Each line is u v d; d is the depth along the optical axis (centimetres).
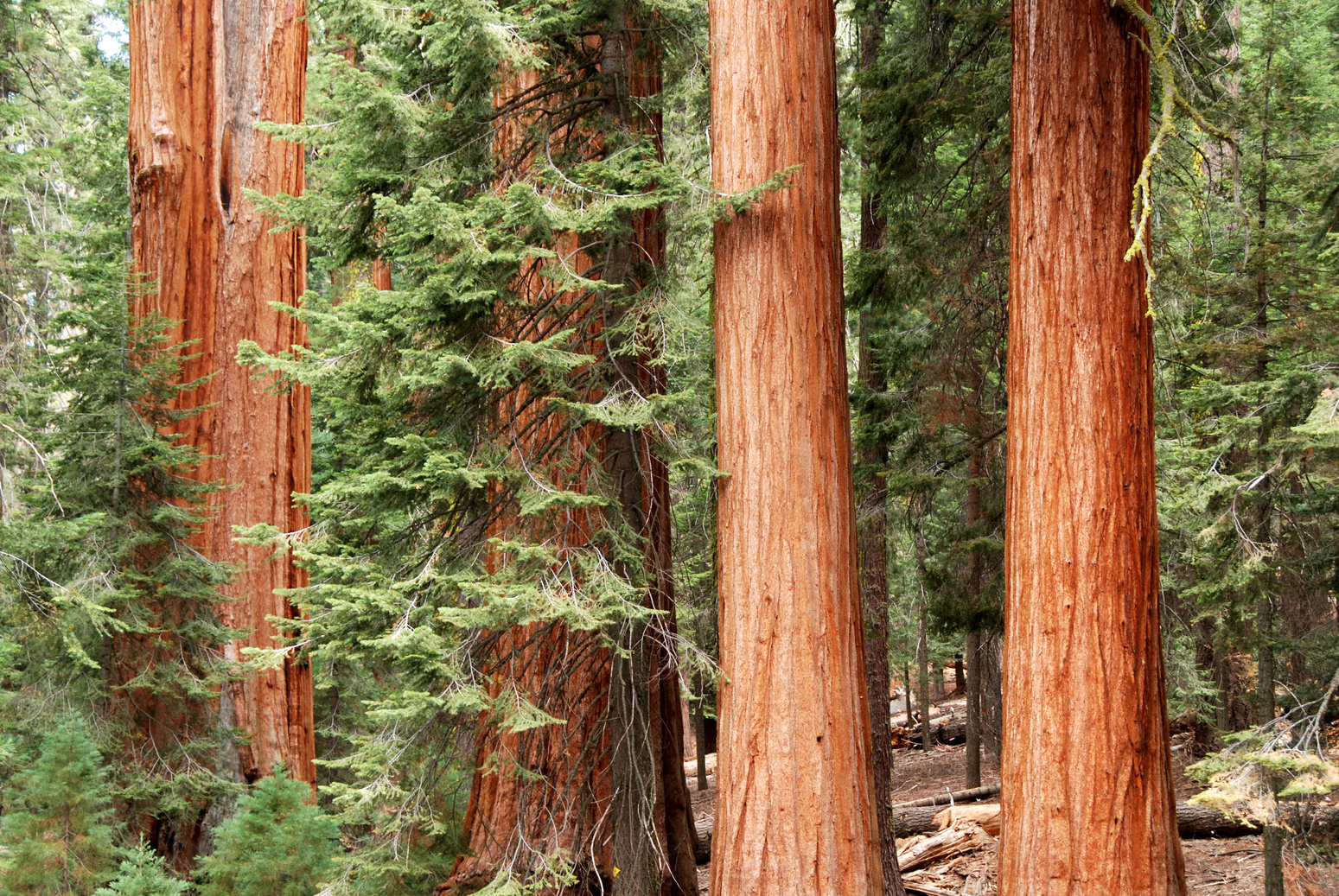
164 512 890
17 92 1485
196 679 899
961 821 1148
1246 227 1010
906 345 1058
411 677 609
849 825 620
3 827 659
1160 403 969
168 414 934
